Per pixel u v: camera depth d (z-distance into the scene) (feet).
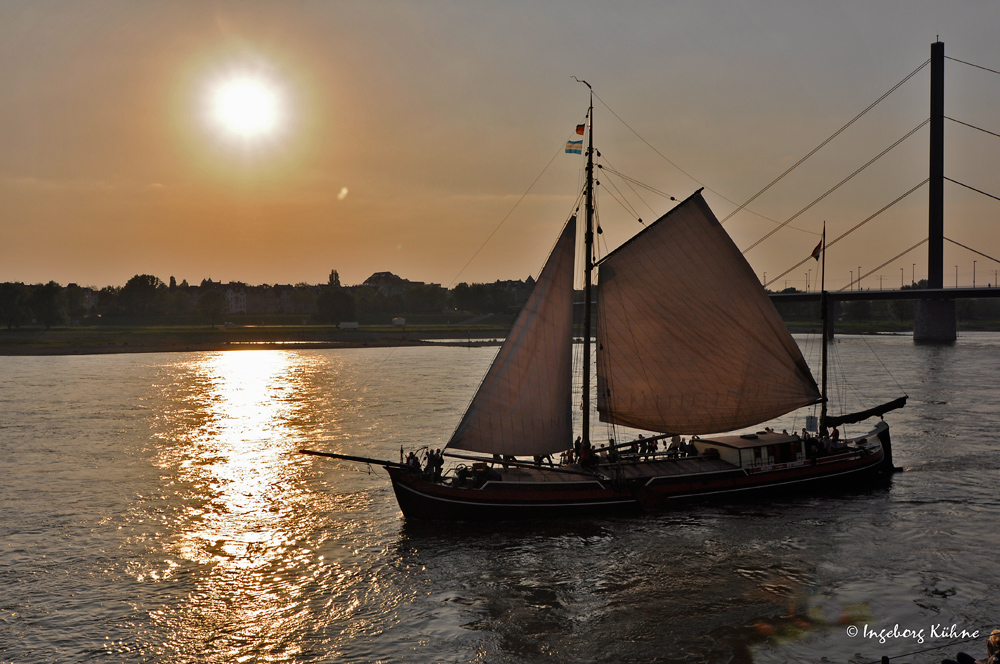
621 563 108.78
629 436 204.85
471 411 131.03
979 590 97.50
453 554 112.68
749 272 140.56
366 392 318.86
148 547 114.93
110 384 363.97
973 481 152.05
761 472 138.92
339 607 94.38
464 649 83.46
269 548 114.83
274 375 413.80
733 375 145.28
